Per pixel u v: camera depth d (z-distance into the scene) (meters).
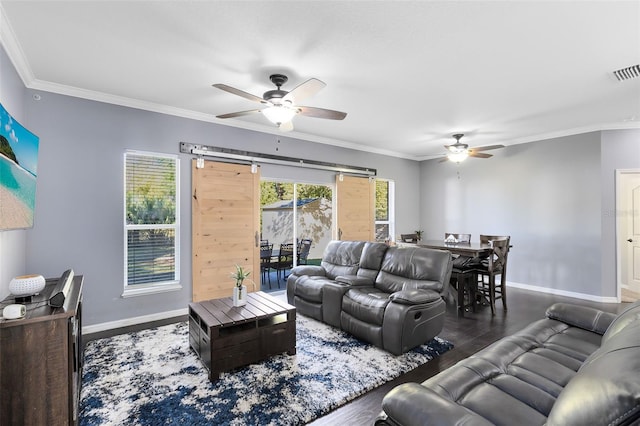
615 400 0.79
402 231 7.11
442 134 5.37
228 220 4.51
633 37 2.39
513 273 5.83
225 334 2.60
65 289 2.16
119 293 3.72
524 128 4.98
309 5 2.06
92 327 3.54
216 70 2.99
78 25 2.29
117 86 3.37
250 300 3.21
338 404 2.18
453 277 4.42
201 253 4.29
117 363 2.76
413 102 3.82
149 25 2.29
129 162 3.89
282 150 5.17
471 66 2.89
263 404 2.16
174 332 3.50
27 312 1.83
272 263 5.99
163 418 2.03
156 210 4.07
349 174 6.11
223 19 2.22
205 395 2.27
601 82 3.22
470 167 6.56
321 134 5.40
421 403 1.15
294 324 2.92
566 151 5.18
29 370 1.74
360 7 2.08
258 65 2.89
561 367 1.70
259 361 2.78
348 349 3.04
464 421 1.04
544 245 5.43
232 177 4.56
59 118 3.38
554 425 0.89
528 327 2.28
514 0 1.99
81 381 2.42
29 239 3.21
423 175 7.45
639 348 0.94
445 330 3.61
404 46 2.56
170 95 3.63
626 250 5.32
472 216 6.50
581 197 5.02
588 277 4.96
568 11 2.09
